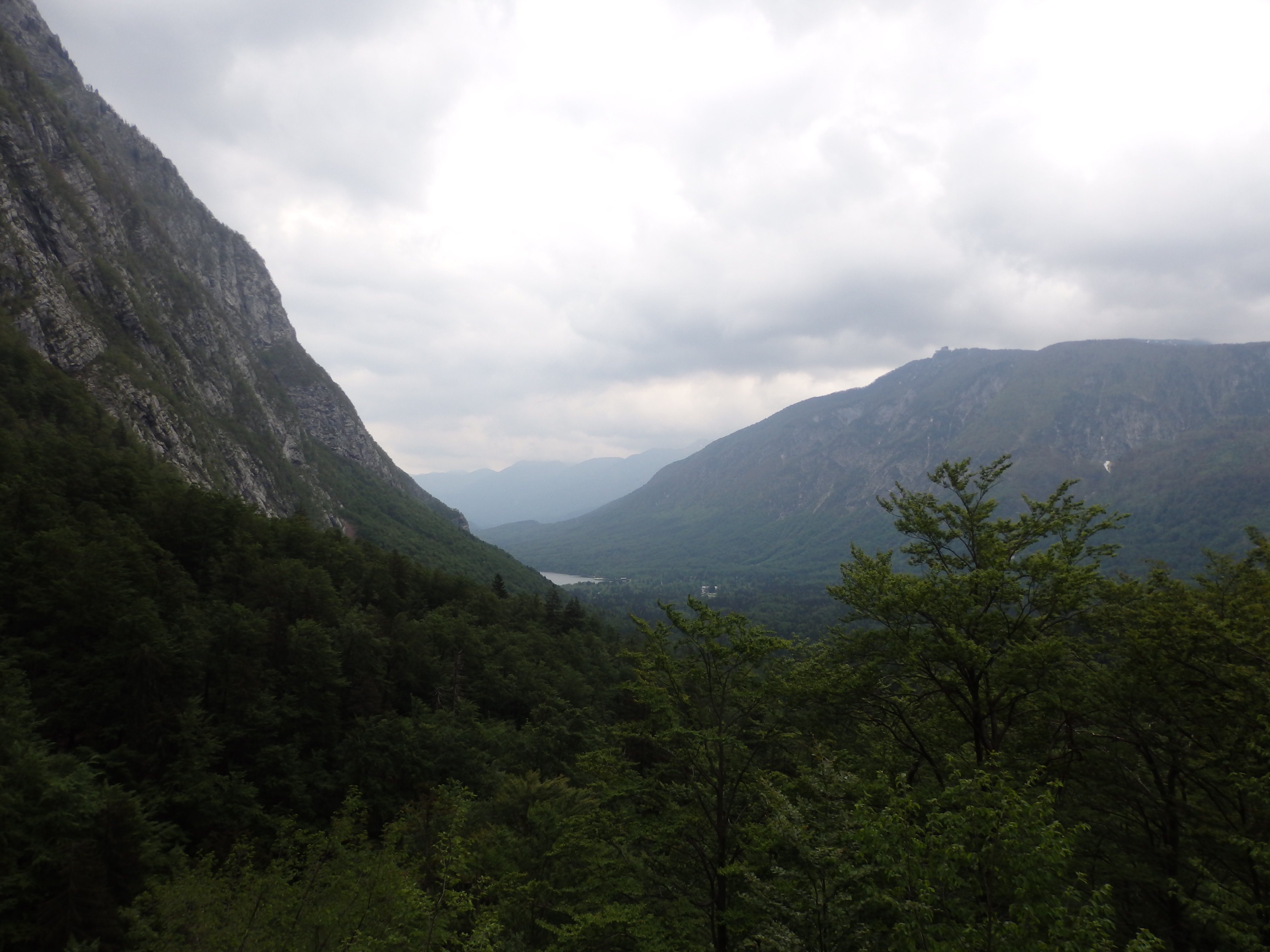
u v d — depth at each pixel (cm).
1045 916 1016
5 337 9162
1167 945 1689
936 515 2430
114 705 4291
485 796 4756
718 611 2138
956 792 1175
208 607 5725
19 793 2720
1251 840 1383
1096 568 2019
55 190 14112
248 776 4550
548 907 2750
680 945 2030
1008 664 1994
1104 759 2011
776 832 1545
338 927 2250
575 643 9625
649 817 2495
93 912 2509
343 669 5909
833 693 2252
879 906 1352
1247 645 1700
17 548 4753
